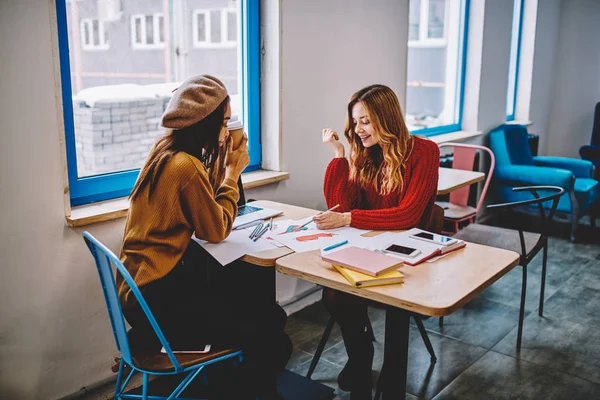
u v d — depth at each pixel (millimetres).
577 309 3332
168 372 1696
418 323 2627
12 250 2027
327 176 2539
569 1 6301
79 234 2209
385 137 2293
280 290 3186
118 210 2275
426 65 5129
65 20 2193
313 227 2203
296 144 3166
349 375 2424
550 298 3482
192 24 2746
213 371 2504
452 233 3564
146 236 1792
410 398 2418
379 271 1654
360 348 2145
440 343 2902
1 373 2070
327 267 1787
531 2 5832
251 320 1855
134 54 2518
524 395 2447
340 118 3439
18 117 1973
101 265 1692
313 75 3188
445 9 5027
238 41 2977
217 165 2152
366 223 2174
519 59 6023
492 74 5203
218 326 1813
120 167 2533
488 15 4945
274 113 3041
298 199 3246
